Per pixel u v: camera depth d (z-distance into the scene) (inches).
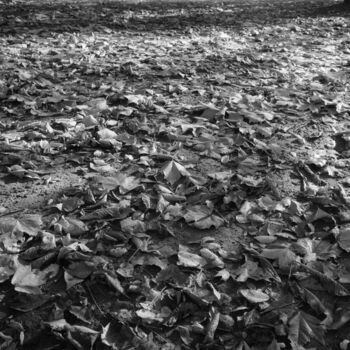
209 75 228.1
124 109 173.3
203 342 80.8
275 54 274.5
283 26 375.6
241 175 132.6
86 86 206.2
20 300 87.4
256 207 116.7
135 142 149.8
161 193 120.7
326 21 400.5
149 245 104.0
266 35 338.0
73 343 78.6
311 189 124.6
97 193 120.9
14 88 192.1
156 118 171.3
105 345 80.1
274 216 114.3
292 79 222.5
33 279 92.0
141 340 80.4
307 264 97.4
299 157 143.5
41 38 305.1
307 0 573.9
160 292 91.0
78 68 232.5
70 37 304.8
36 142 147.2
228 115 172.7
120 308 87.4
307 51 285.3
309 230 110.0
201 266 97.5
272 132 160.7
